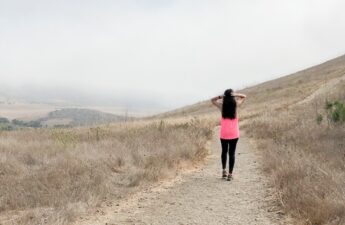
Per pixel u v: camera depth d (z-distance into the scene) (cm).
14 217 870
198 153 1596
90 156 1410
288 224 756
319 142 1435
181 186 1120
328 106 1923
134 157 1416
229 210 874
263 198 948
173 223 811
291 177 1009
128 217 866
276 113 3291
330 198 779
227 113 1165
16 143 1819
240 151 1745
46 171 1214
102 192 1015
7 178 1152
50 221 798
